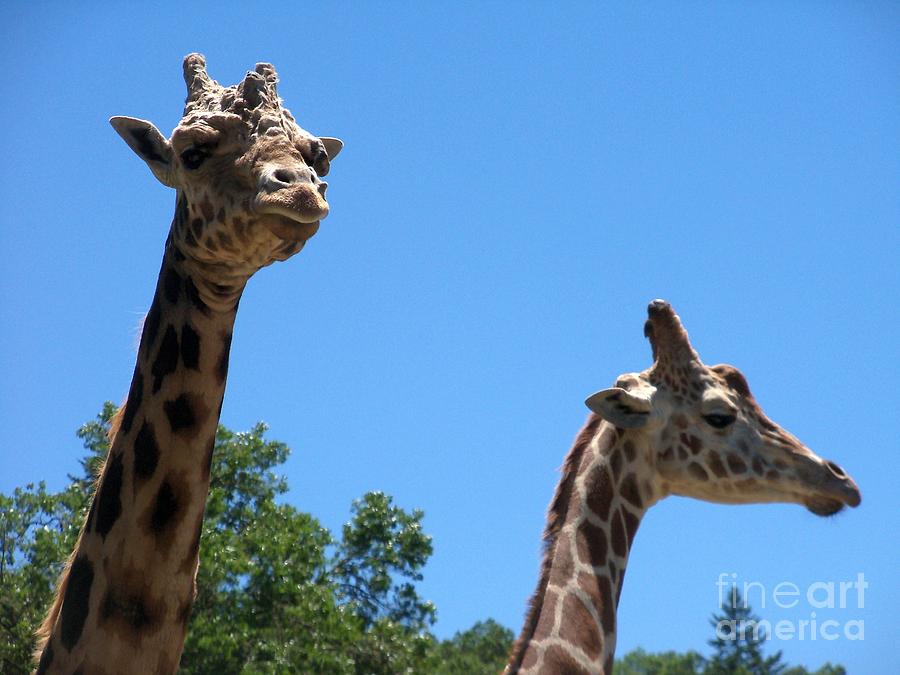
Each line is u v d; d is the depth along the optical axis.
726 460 10.69
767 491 10.73
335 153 8.69
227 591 18.17
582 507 10.13
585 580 9.74
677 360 10.97
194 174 6.67
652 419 10.54
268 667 17.42
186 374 6.85
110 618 6.58
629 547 10.26
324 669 17.89
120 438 6.88
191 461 6.80
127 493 6.73
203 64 7.37
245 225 6.54
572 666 9.24
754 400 11.09
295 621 18.12
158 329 6.93
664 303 11.12
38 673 6.70
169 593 6.68
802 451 10.88
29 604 17.73
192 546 6.78
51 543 17.86
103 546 6.70
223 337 6.95
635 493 10.45
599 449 10.43
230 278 6.84
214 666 17.56
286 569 18.19
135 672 6.56
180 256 6.93
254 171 6.54
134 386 6.96
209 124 6.69
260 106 6.78
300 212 6.20
